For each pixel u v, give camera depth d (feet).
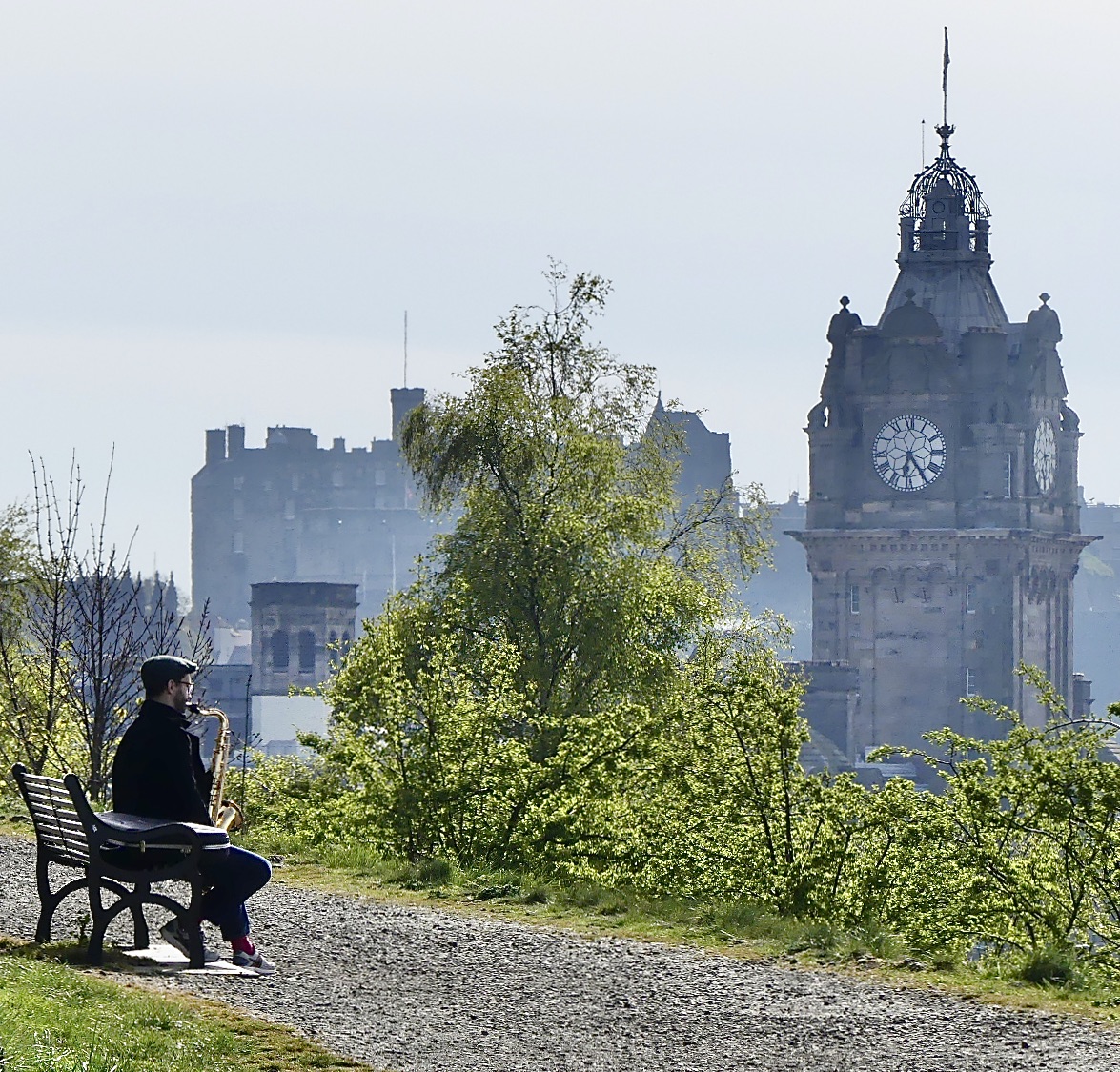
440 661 293.84
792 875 253.44
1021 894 241.35
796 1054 127.75
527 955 158.81
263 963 146.51
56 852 150.10
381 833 266.98
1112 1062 127.13
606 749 284.00
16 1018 115.85
